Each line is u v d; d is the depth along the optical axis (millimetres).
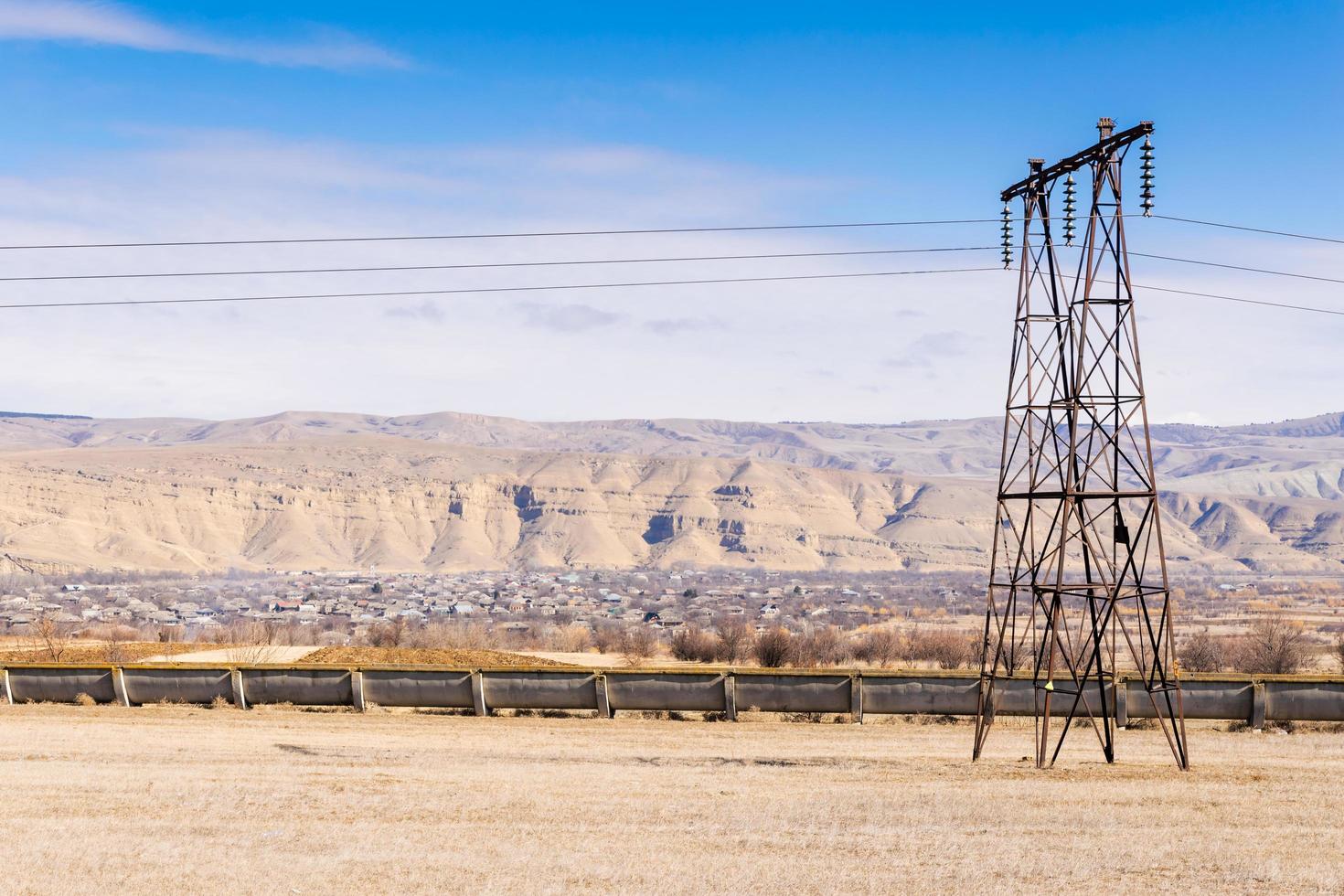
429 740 28766
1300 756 28219
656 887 15914
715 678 32750
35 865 16562
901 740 30094
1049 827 19984
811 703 32719
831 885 16094
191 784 22672
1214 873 17031
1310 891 16219
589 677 32969
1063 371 28359
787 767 26109
